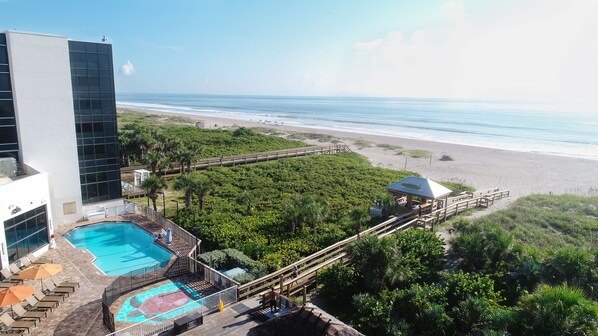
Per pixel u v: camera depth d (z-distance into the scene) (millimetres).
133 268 26547
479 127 126938
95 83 35031
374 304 19281
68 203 33938
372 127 130250
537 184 52750
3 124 30203
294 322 14633
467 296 19594
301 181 50000
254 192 44438
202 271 24156
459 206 38750
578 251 22125
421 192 34188
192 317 18078
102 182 36875
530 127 124312
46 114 31766
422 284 22641
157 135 60250
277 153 66188
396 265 21547
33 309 20141
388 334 17516
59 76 32031
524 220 35750
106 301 19891
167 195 44344
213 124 131125
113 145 36969
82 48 33875
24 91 30406
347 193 44719
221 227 31453
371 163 66875
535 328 16328
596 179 55406
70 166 33656
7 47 29453
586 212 38562
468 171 60969
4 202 24078
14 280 23047
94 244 30469
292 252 27562
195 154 54156
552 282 21641
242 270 24062
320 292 22969
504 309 18609
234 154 67750
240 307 20109
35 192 27047
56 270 21234
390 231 30922
